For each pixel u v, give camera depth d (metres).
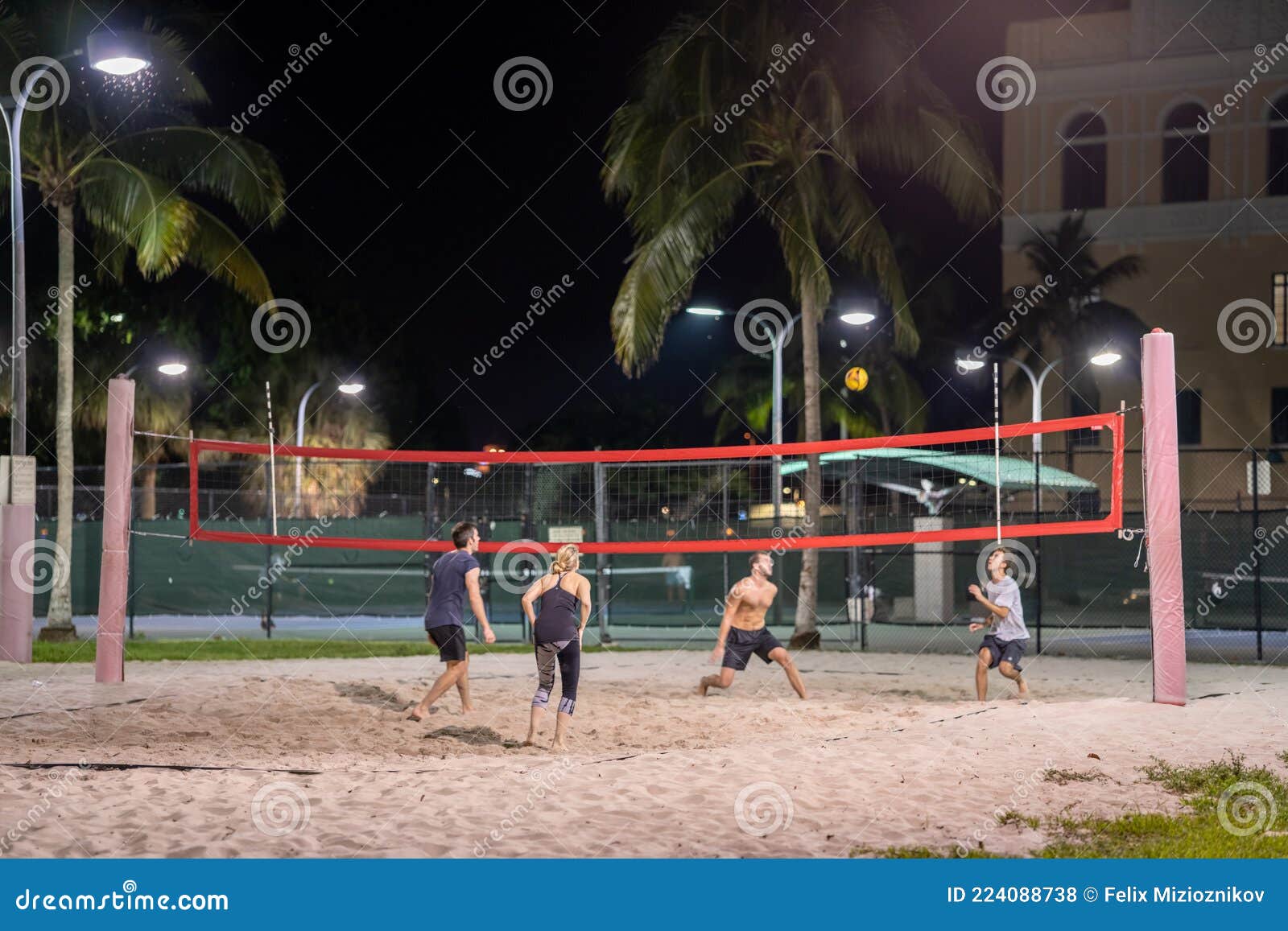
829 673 14.88
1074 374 39.91
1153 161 42.28
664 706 11.18
